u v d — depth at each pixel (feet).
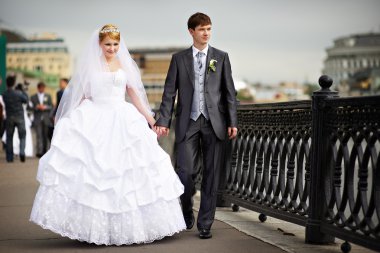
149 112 21.34
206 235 20.33
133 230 18.90
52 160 18.89
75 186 18.72
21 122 54.60
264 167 23.72
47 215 18.56
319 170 19.25
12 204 28.68
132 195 19.01
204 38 20.56
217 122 20.56
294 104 21.13
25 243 19.57
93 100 20.01
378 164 16.19
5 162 54.95
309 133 20.15
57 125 19.58
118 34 20.36
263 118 24.20
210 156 20.68
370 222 16.42
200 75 20.71
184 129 20.59
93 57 20.13
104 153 19.10
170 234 19.57
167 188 19.67
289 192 21.39
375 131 16.26
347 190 17.69
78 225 18.58
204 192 20.71
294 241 20.03
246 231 21.59
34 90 208.03
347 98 17.57
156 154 19.76
